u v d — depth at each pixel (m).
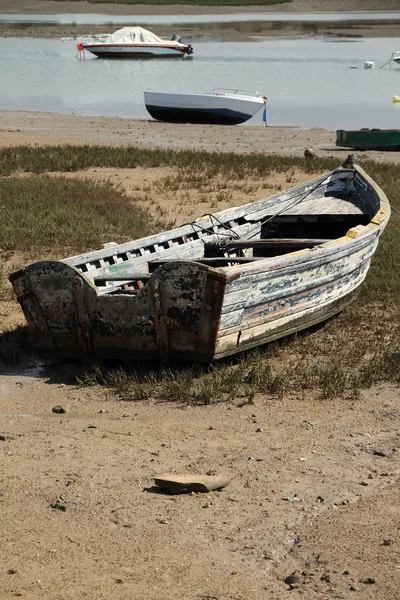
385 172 21.19
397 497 5.89
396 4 91.94
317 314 9.68
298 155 25.17
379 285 11.48
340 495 5.92
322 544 5.25
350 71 47.72
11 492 5.96
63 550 5.17
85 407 7.71
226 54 56.25
